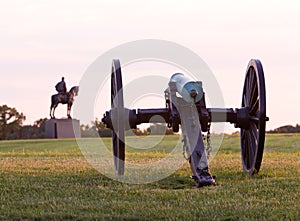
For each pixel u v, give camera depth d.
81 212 13.16
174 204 13.77
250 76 17.69
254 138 17.31
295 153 29.84
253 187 15.44
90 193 15.23
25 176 18.16
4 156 29.19
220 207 13.27
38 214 12.95
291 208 13.09
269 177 17.30
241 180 16.94
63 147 48.84
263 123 16.61
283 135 53.06
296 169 19.25
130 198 14.58
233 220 12.39
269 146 39.88
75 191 15.47
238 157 25.47
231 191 15.02
